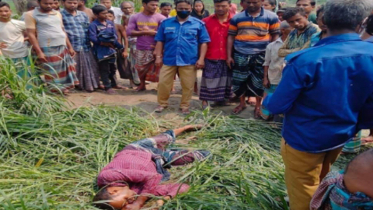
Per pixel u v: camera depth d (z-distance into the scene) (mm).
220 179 3438
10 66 4672
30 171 3438
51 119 4219
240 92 5570
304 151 2555
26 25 5746
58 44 5895
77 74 6543
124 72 6992
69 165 3799
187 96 5625
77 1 6340
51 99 4738
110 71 6836
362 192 1875
